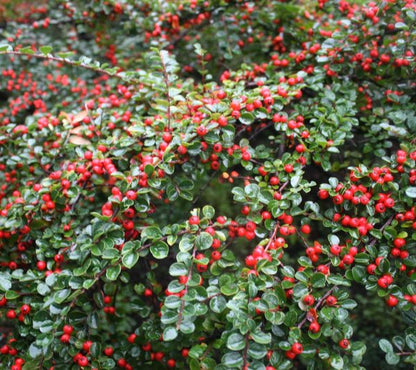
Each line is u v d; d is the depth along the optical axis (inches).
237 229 14.1
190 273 11.6
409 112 16.7
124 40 28.1
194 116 15.0
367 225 13.2
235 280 13.0
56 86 28.0
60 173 15.7
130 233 14.6
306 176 21.6
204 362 11.3
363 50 18.3
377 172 13.7
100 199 19.1
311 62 19.4
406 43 16.2
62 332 12.9
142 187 13.8
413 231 14.2
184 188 14.4
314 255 12.9
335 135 15.3
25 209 14.9
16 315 14.6
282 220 14.1
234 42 21.6
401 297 12.2
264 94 15.1
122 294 17.9
